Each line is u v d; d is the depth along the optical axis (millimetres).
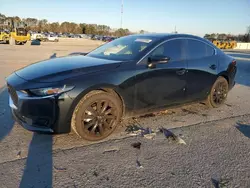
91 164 2924
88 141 3506
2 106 4934
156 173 2785
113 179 2648
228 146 3531
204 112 5074
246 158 3195
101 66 3596
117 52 4293
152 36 4496
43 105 3111
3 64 11531
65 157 3064
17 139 3494
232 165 3010
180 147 3438
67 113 3209
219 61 5176
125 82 3635
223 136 3885
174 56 4328
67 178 2641
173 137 3738
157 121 4410
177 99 4457
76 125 3352
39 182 2559
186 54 4527
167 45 4262
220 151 3365
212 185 2604
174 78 4266
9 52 18922
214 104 5328
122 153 3209
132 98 3787
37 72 3482
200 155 3229
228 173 2832
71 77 3270
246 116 4930
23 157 3025
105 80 3439
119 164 2945
